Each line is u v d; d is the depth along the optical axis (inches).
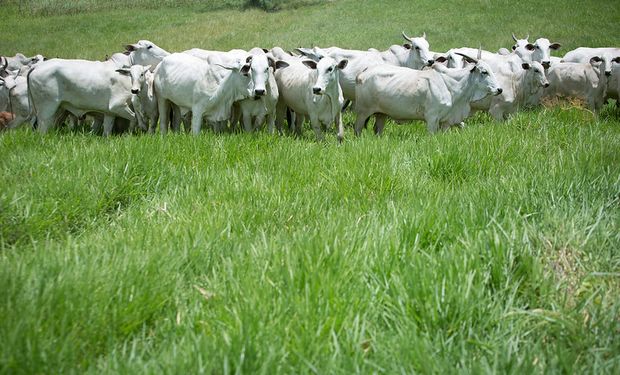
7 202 185.2
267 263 140.9
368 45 886.4
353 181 215.3
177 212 191.3
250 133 310.2
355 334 115.5
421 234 161.3
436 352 114.0
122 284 130.3
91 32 1082.1
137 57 471.5
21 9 1295.5
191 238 159.0
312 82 351.6
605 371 109.4
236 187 207.3
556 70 464.8
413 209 175.9
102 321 120.3
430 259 142.3
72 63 356.5
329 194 205.8
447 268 135.8
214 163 253.6
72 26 1133.1
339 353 111.0
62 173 221.1
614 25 926.4
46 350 109.9
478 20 1008.9
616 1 1066.1
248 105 366.6
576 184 195.3
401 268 141.8
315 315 121.9
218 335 118.1
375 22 1047.0
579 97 454.9
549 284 137.6
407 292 130.5
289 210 189.3
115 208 210.4
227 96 356.8
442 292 126.3
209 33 1034.7
